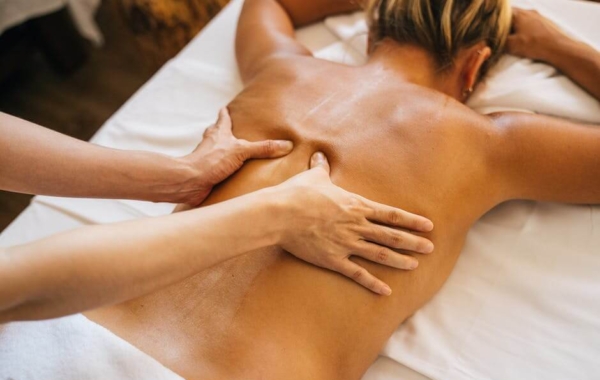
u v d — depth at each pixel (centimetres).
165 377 62
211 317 68
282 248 73
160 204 101
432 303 85
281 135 82
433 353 80
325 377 72
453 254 83
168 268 52
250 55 103
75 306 49
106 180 76
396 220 73
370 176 76
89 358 64
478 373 78
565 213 90
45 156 70
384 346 81
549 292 83
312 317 70
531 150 82
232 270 71
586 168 82
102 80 196
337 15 116
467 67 90
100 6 216
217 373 65
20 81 201
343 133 79
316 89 85
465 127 81
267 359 67
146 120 114
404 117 80
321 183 70
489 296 84
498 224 91
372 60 90
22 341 66
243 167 82
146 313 69
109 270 49
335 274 72
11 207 168
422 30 86
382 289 73
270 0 113
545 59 98
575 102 93
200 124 110
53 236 49
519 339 80
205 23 152
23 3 161
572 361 77
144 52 168
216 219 57
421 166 77
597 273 84
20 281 46
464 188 80
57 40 187
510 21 96
